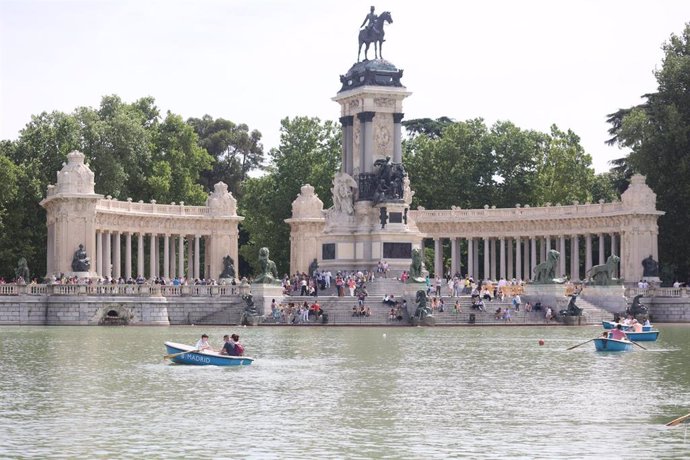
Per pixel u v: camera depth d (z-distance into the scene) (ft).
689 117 611.47
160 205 621.72
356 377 257.55
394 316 482.28
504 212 651.66
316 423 192.03
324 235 574.97
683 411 205.77
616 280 523.70
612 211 602.03
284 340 374.84
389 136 576.61
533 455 165.68
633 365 287.89
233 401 216.54
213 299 489.26
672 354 322.75
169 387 236.63
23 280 486.38
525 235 646.74
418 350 333.21
